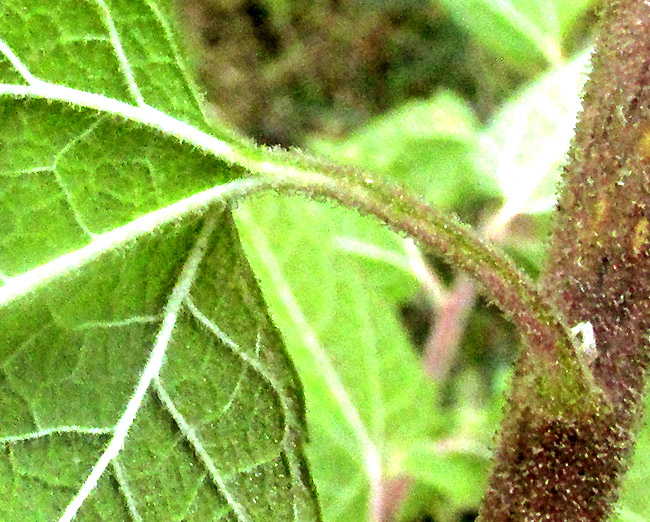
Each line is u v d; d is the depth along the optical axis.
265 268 0.19
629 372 0.12
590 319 0.12
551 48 0.20
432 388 0.19
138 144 0.11
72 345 0.11
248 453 0.11
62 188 0.11
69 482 0.11
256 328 0.11
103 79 0.11
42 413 0.11
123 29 0.11
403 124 0.21
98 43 0.11
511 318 0.11
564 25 0.20
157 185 0.11
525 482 0.12
